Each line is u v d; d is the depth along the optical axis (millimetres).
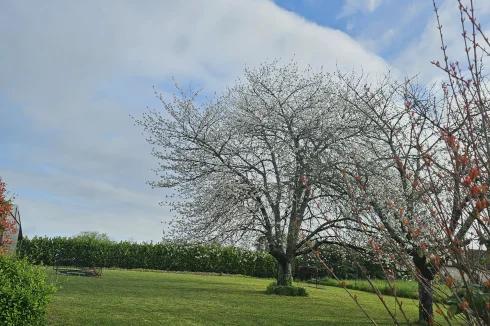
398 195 9008
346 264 13648
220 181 13430
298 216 13031
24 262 7512
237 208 13594
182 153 14820
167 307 10414
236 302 12109
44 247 25500
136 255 26547
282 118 14242
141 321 8477
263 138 14555
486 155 2918
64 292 11773
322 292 16859
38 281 6797
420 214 6992
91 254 25875
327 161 12172
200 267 26688
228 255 26922
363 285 19484
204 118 14797
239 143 14875
